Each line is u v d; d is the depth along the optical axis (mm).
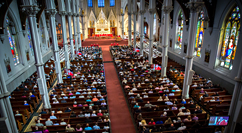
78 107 13180
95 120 11789
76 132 9812
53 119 11211
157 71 21703
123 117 13336
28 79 19797
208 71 19719
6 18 18391
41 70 13391
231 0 15578
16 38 20297
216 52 18203
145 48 38312
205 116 12008
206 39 19938
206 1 17797
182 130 9875
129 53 32500
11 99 14281
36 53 12922
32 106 14656
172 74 20547
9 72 17672
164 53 19453
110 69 25672
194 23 13188
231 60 16578
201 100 14594
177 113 12359
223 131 10086
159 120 10875
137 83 17906
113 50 34812
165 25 18578
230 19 16578
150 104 13125
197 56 22922
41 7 19750
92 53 33281
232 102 8617
